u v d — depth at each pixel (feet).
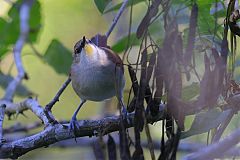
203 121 21.50
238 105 22.33
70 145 42.86
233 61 22.81
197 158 18.65
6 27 38.99
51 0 52.85
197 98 22.72
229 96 22.63
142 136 44.65
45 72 55.16
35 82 55.31
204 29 24.63
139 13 44.70
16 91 38.78
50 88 55.62
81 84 27.91
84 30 52.90
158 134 44.42
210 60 23.38
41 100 55.42
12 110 32.09
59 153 51.06
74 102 54.95
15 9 38.88
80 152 51.19
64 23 52.90
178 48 20.43
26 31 35.99
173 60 20.40
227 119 22.16
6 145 25.11
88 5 52.70
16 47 35.65
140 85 20.77
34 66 54.29
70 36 52.90
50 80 55.52
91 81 27.61
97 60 27.63
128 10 44.78
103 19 52.47
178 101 20.33
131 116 23.31
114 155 21.61
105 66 27.55
